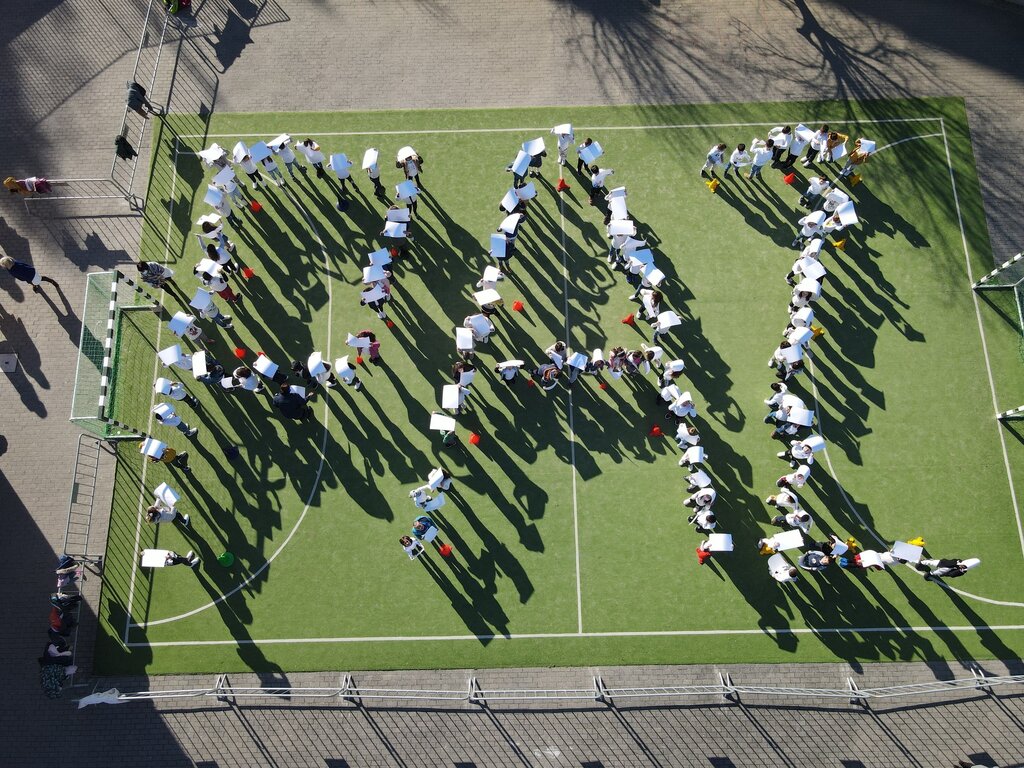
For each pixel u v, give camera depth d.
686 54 23.97
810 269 19.97
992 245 22.12
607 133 23.33
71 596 18.75
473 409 21.00
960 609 19.41
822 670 19.12
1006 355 21.20
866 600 19.52
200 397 21.14
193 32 24.22
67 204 22.64
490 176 23.02
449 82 23.80
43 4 24.59
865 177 22.73
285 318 21.78
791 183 22.75
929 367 21.17
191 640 19.36
